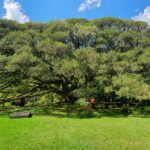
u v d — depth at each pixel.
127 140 20.39
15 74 35.16
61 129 23.70
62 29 38.00
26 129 23.55
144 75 37.31
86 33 37.59
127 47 40.16
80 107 37.44
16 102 42.69
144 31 43.28
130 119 30.03
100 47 38.25
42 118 29.27
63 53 33.66
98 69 34.03
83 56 34.12
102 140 20.28
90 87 34.19
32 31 36.88
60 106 38.34
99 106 38.78
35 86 39.47
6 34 37.34
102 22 42.78
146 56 36.53
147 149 18.45
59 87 40.81
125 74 35.19
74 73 32.66
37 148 18.39
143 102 40.34
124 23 42.97
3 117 29.98
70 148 18.42
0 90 39.19
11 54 35.19
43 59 34.16
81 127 24.64
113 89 33.62
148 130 23.64
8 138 20.67
